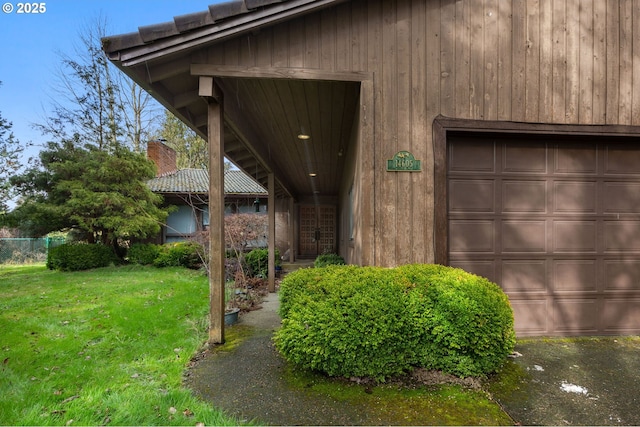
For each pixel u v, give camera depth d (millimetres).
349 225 6387
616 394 2475
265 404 2314
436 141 3523
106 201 10141
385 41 3506
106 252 10430
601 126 3682
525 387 2580
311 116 4805
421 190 3510
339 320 2584
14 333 3830
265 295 6695
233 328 4250
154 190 12055
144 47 2975
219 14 2982
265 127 5281
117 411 2164
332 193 14219
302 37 3410
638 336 3768
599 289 3824
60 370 2855
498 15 3615
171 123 19141
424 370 2723
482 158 3768
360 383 2621
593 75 3695
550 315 3768
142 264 10711
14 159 12477
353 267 3211
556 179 3836
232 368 2943
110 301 5465
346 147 6477
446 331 2600
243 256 7875
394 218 3480
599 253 3844
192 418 2104
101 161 10766
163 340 3635
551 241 3811
